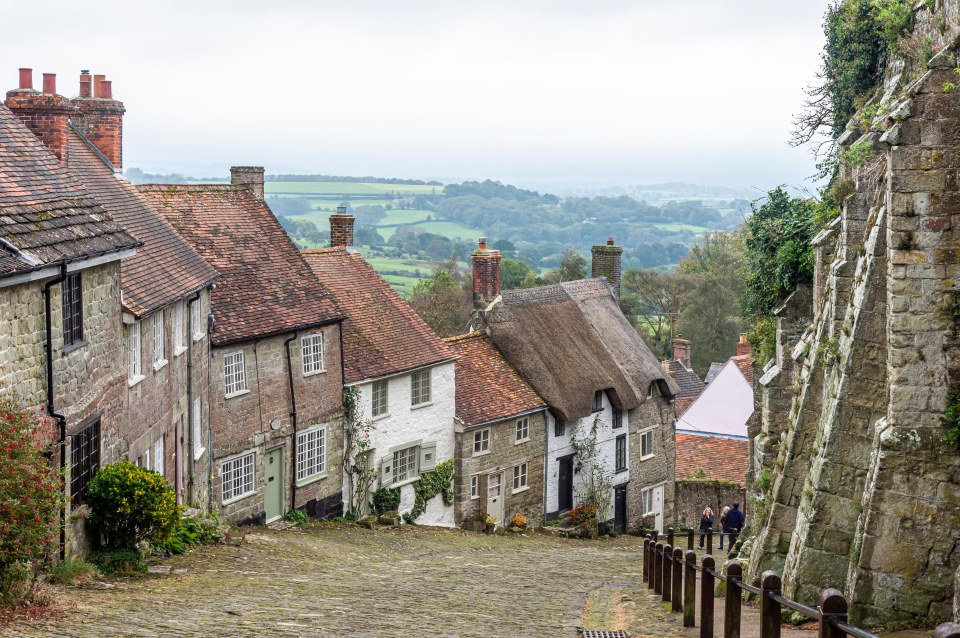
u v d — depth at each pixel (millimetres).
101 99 28656
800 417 16750
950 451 12500
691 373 66938
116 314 19859
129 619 13320
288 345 31719
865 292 14250
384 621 14555
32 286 15766
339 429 34062
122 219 25500
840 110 26922
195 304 26859
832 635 7820
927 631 12320
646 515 46531
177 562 20172
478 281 43125
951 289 12516
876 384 14266
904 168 12562
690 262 90875
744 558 21875
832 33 27578
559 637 13641
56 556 16516
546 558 29859
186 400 26047
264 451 30891
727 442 51000
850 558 13508
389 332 36969
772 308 27297
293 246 35344
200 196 34156
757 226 27281
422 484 36750
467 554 29891
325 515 33625
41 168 18781
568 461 42531
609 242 50844
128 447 21031
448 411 37719
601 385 42812
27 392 15633
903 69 17109
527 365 41438
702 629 12117
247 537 25750
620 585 21141
